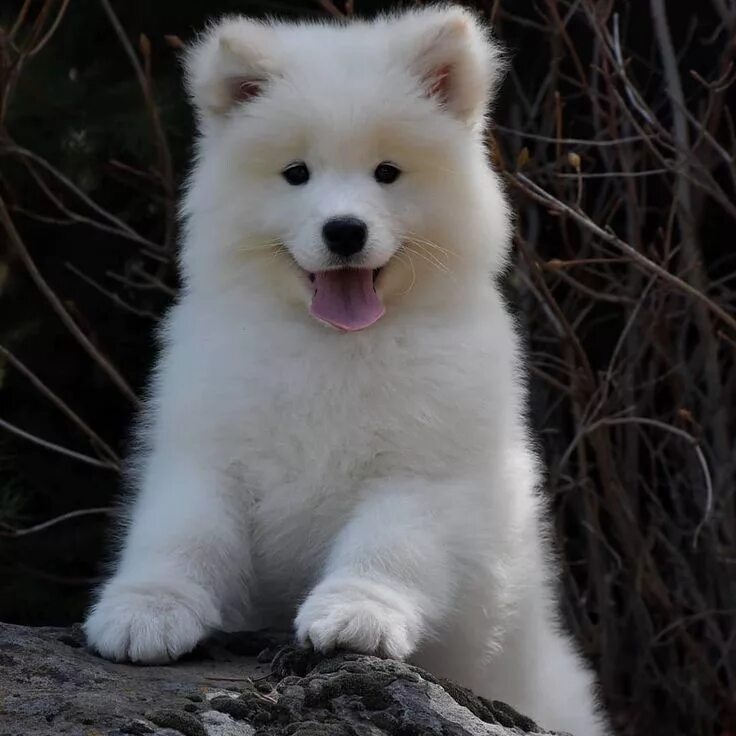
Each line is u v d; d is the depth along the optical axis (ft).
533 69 50.19
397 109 28.84
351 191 28.63
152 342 51.13
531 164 44.96
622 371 46.68
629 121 43.14
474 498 27.91
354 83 28.99
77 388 52.42
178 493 28.37
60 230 51.49
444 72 30.17
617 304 48.29
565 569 46.01
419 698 23.16
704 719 45.98
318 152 28.99
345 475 28.32
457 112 30.35
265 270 29.60
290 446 28.35
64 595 49.70
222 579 27.84
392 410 28.12
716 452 44.70
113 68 51.11
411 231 29.17
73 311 47.09
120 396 52.75
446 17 30.30
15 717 22.02
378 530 26.81
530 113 46.26
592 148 50.03
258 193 29.37
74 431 52.03
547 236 49.39
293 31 31.99
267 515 28.68
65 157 49.55
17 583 48.88
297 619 25.35
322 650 24.77
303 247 28.60
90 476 51.70
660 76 49.70
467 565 27.40
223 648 27.04
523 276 42.80
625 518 44.37
